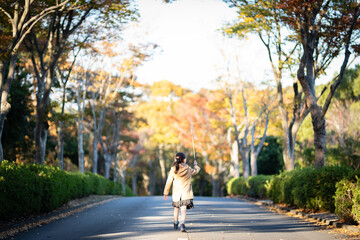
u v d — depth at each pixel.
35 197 12.34
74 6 16.20
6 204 10.33
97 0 15.87
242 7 16.92
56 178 14.60
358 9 15.27
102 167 56.44
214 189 50.25
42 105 19.28
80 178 22.00
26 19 16.28
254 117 37.25
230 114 37.66
